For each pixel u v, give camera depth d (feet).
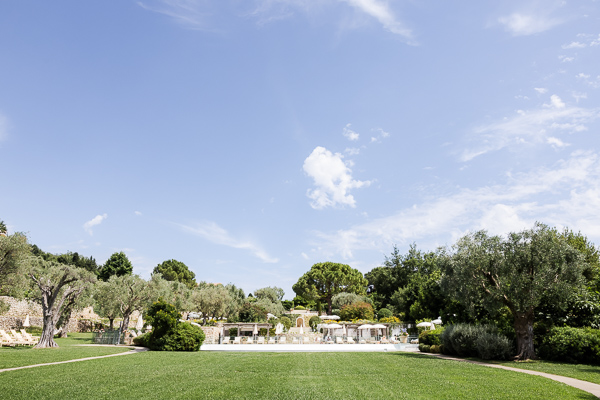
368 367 56.54
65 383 39.78
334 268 265.54
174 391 36.55
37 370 48.62
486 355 67.62
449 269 73.46
